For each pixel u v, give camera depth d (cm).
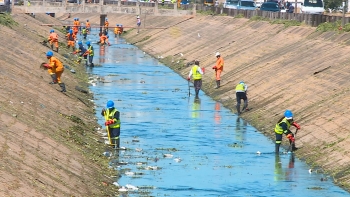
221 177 4038
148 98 6850
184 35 11600
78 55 9462
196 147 4797
